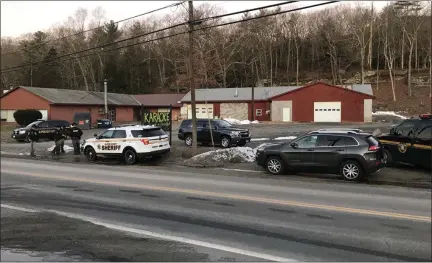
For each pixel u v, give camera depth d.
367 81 84.38
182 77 72.62
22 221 7.89
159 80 91.44
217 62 75.19
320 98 48.38
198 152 19.83
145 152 18.25
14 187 11.74
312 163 13.49
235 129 22.50
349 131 13.52
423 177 13.17
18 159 20.89
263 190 10.98
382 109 67.44
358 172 12.64
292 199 9.72
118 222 7.77
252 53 84.44
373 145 12.75
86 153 20.06
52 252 6.09
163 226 7.48
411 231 7.05
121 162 19.25
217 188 11.34
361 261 5.67
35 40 84.50
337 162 13.01
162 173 14.86
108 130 19.30
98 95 58.97
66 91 55.50
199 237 6.79
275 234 6.93
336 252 6.05
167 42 82.94
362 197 9.96
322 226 7.39
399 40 87.31
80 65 81.50
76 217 8.18
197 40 70.75
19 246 6.39
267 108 51.88
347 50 87.44
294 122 47.38
